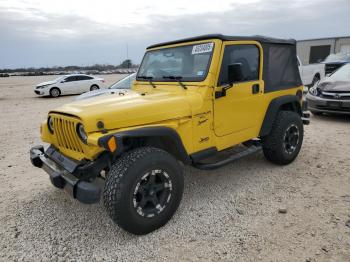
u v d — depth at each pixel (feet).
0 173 16.89
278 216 11.47
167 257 9.51
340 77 28.43
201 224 11.18
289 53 16.58
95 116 9.84
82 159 10.64
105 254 9.75
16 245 10.31
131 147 11.10
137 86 15.07
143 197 10.32
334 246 9.61
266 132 15.17
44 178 16.01
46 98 60.13
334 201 12.42
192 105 11.93
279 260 9.12
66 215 12.14
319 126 25.16
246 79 13.98
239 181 14.71
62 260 9.52
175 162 10.97
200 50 12.91
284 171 15.72
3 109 43.60
